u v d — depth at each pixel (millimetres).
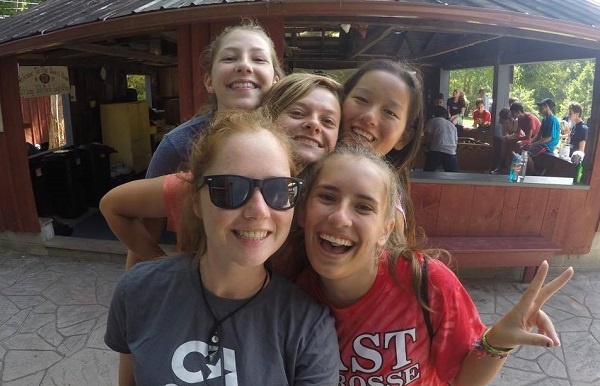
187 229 1235
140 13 3916
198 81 4375
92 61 7809
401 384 1244
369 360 1240
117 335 1257
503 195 4797
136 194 1428
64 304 4156
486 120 11367
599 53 4633
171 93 11367
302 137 1376
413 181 4695
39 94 6629
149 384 1097
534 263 4621
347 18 4223
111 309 1258
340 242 1157
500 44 7633
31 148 6898
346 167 1174
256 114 1201
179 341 1112
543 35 4289
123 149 8523
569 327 3918
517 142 8039
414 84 1614
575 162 6605
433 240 4711
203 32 4277
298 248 1355
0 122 5043
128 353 1275
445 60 10477
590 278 4910
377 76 1550
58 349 3475
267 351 1092
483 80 23422
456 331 1219
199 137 1256
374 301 1240
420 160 8414
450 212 4797
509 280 4871
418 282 1218
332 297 1295
